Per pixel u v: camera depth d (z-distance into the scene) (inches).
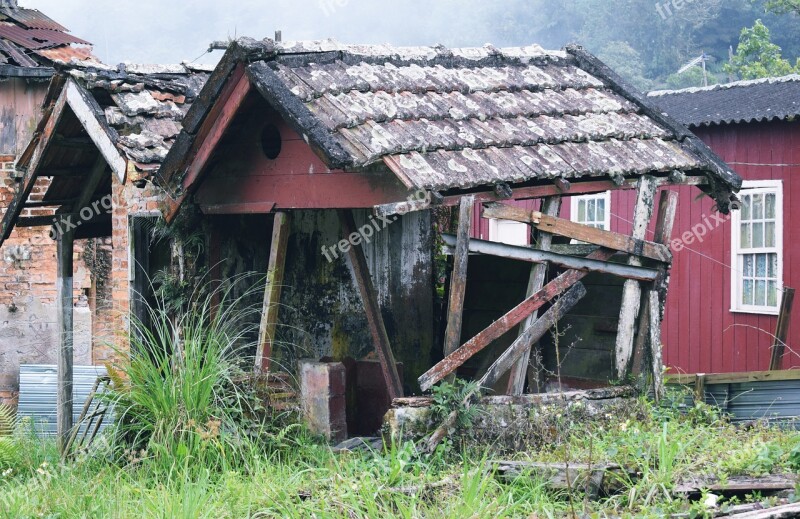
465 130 354.3
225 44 448.8
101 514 271.6
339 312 438.3
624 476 270.4
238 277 420.8
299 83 349.4
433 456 315.0
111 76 413.4
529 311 346.3
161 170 372.8
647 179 376.5
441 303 451.8
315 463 327.0
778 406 422.0
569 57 449.4
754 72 994.1
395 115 346.6
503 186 333.7
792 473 270.4
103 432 346.3
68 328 436.5
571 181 363.9
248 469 306.5
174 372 334.3
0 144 541.3
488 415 331.0
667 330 654.5
